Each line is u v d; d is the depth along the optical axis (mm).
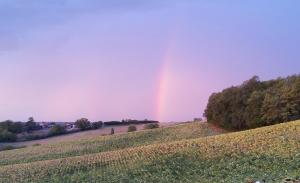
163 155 59938
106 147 99438
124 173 53750
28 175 61156
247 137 63094
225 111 102500
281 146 53188
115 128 147625
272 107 89625
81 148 100125
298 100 87375
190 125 114500
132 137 107875
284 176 32719
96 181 52031
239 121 97625
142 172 52781
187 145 65062
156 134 108938
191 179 45125
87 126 151500
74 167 62531
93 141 108062
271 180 31141
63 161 69000
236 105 99188
